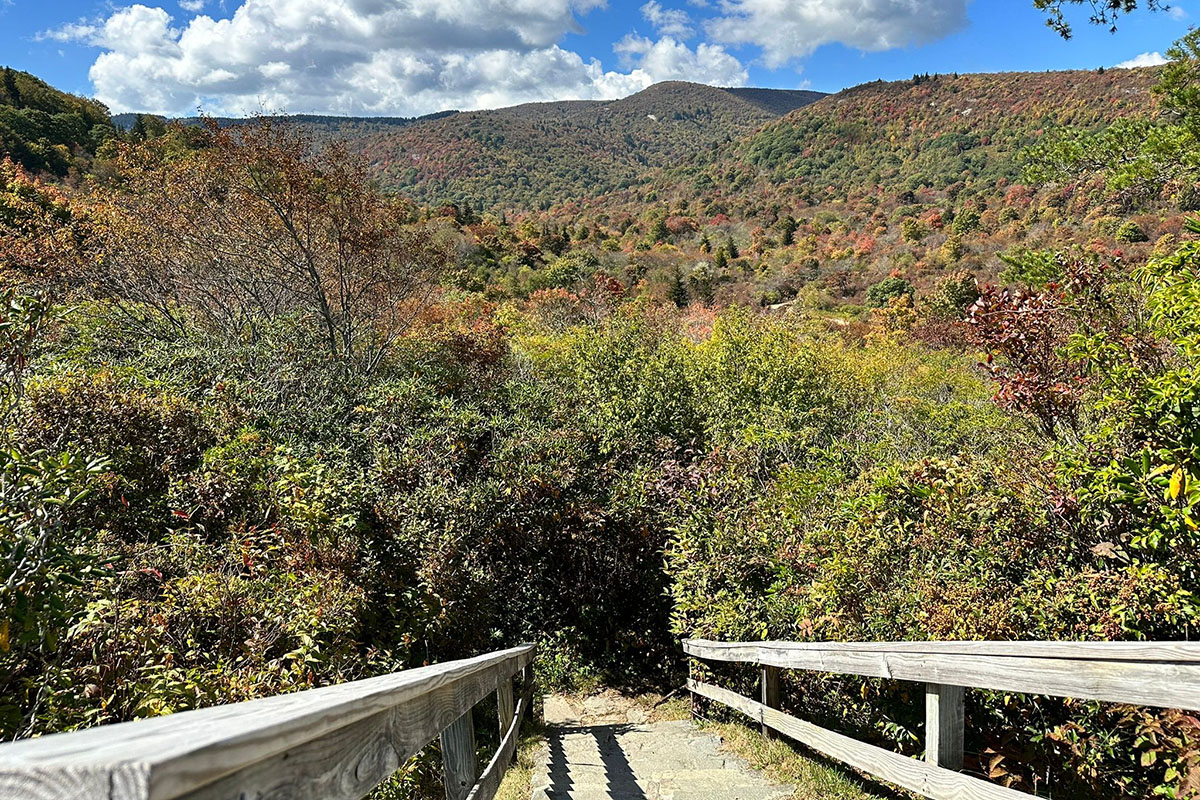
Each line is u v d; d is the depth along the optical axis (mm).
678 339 14672
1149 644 1899
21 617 2768
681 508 8500
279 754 938
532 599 8961
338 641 4684
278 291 12320
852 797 3789
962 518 4812
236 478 6090
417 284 13414
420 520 6805
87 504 5176
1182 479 3609
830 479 7051
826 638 5051
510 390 11633
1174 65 9227
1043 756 3639
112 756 606
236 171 10797
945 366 16469
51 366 6320
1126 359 4348
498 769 3316
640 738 5871
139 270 10844
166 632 4062
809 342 14211
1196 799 2996
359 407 8953
